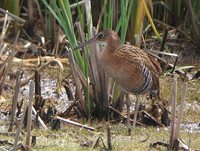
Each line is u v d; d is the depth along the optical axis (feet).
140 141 39.60
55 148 37.65
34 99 47.14
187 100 48.88
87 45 44.70
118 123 44.29
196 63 56.80
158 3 61.82
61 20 44.70
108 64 43.57
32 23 59.72
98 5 58.90
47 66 51.70
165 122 43.98
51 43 57.57
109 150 37.19
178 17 62.49
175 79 36.45
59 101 48.26
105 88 44.65
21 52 56.44
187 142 39.83
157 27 62.23
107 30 43.80
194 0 60.44
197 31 59.16
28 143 36.14
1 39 51.52
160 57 54.70
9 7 58.70
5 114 44.96
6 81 51.21
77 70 44.29
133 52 43.37
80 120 44.47
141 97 48.88
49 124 43.04
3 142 37.65
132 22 50.67
